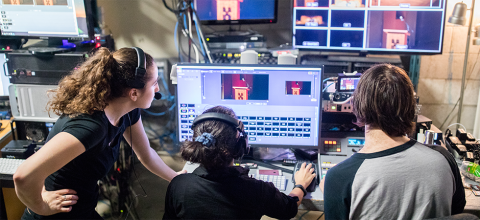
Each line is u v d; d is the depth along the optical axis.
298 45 2.00
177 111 1.69
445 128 2.15
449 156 0.95
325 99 1.71
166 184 2.39
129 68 1.09
